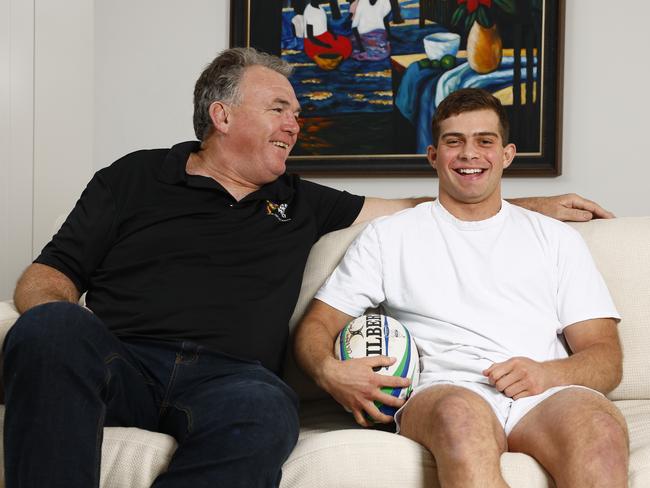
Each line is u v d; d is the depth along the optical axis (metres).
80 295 1.85
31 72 3.24
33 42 3.24
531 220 1.83
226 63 2.02
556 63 2.91
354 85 3.05
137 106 3.21
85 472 1.28
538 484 1.38
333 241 2.01
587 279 1.77
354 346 1.67
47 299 1.67
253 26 3.11
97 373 1.36
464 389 1.49
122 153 3.22
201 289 1.76
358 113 3.04
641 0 2.89
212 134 2.01
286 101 1.99
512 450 1.52
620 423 1.41
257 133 1.95
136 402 1.59
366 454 1.41
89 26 3.23
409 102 3.01
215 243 1.82
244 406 1.41
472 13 2.97
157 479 1.35
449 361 1.67
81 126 3.24
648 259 1.91
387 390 1.61
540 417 1.47
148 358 1.67
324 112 3.06
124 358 1.56
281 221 1.92
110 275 1.81
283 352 1.85
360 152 3.04
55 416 1.28
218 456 1.35
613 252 1.93
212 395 1.50
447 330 1.72
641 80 2.90
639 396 1.86
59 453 1.27
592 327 1.73
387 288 1.81
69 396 1.30
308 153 3.08
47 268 1.80
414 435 1.49
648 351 1.85
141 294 1.75
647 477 1.37
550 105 2.92
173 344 1.69
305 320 1.80
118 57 3.21
